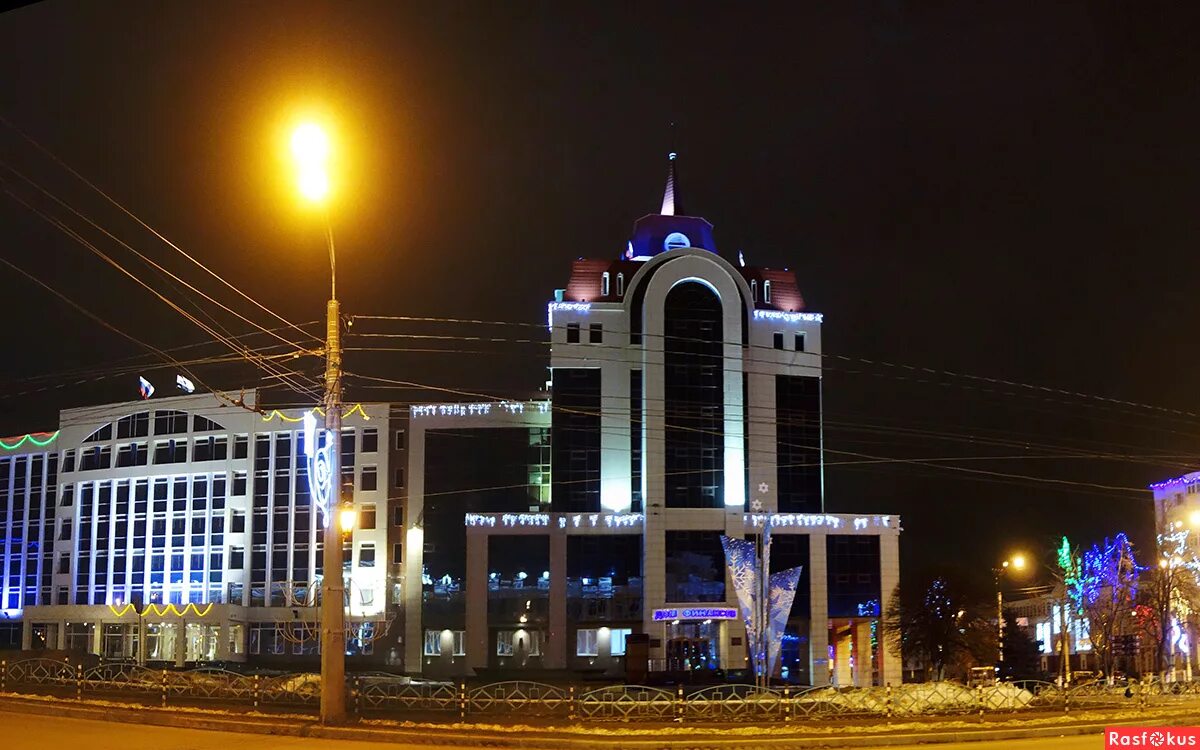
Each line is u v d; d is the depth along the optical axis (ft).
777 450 277.23
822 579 269.44
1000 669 235.61
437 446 287.69
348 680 125.70
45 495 328.70
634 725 99.35
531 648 266.57
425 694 116.67
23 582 325.42
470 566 269.44
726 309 278.87
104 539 315.17
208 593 300.40
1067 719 103.24
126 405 320.70
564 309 278.87
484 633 266.77
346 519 120.57
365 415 290.76
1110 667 236.22
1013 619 312.29
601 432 274.57
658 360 274.57
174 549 306.35
